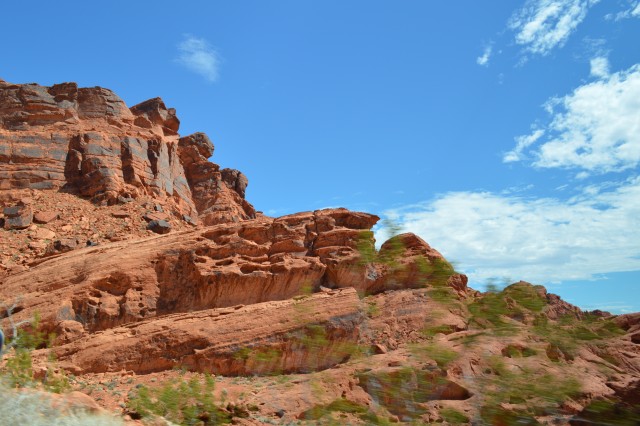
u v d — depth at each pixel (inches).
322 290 856.3
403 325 789.2
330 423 327.3
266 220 975.0
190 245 904.3
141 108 1926.7
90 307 821.2
